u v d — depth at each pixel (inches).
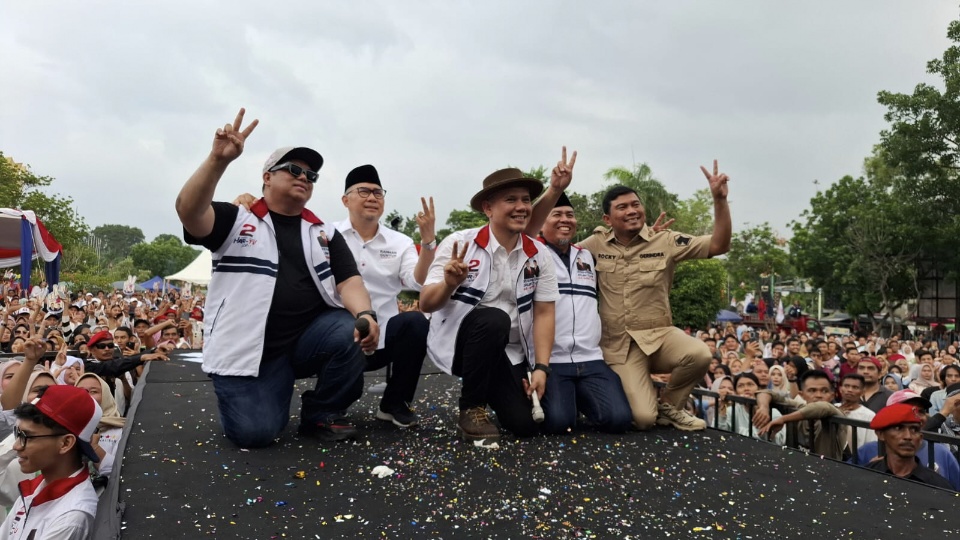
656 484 130.6
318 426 155.8
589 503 117.3
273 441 152.3
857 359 441.1
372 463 136.9
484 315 155.9
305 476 127.0
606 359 195.6
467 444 154.9
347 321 153.9
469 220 1368.1
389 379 179.0
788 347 519.5
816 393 225.0
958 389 267.6
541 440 165.2
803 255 1472.7
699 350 183.2
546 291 172.1
